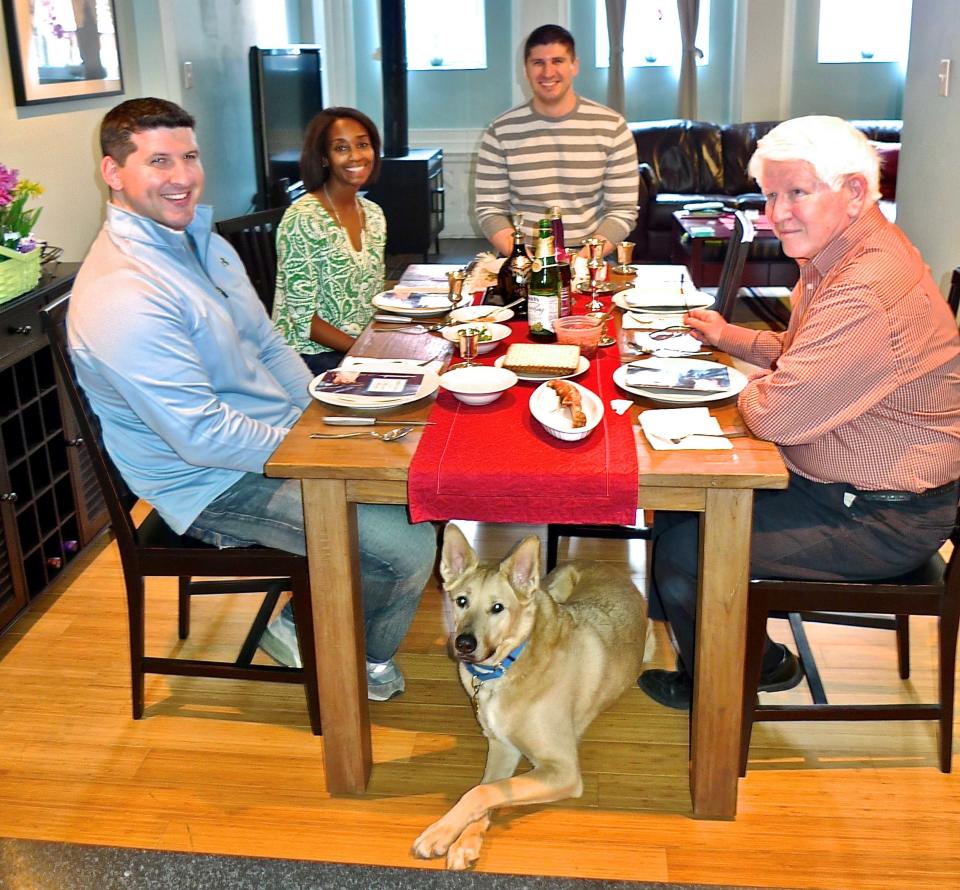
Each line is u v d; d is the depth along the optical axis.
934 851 1.95
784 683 2.43
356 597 2.02
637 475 1.75
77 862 1.96
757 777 2.17
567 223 3.68
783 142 1.89
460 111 8.26
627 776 2.18
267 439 2.14
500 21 8.02
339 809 2.10
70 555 3.09
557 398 2.01
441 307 2.76
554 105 3.60
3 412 2.73
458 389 2.06
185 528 2.23
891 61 7.95
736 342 2.38
